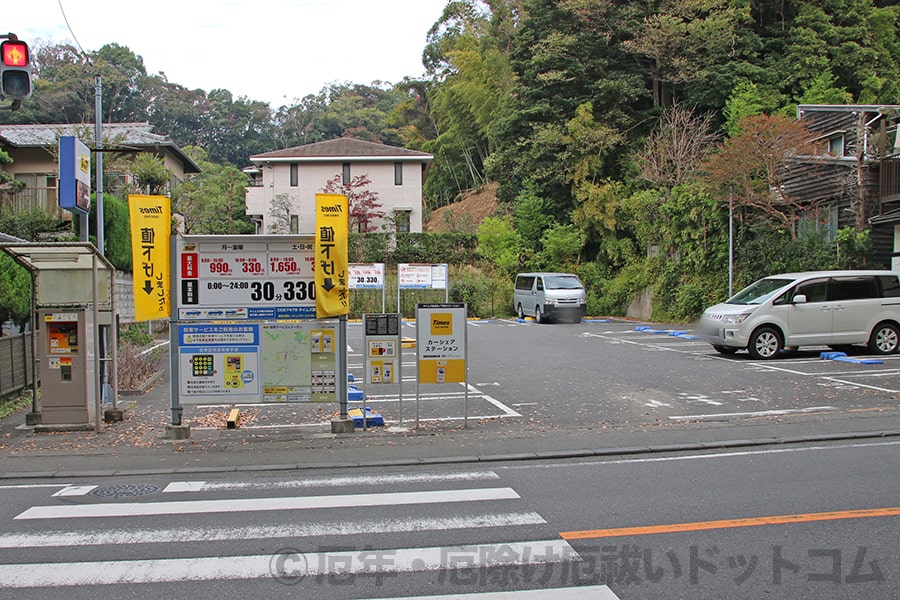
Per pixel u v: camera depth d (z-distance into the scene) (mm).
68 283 10000
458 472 7355
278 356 9242
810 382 12281
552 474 7164
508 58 42969
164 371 15297
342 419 9336
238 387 9188
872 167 20984
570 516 5746
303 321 9273
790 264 21016
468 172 59750
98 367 9539
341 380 9320
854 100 36188
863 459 7457
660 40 34000
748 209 23766
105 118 62531
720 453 7934
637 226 31859
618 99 35531
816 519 5539
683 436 8742
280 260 9203
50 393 9594
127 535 5457
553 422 9844
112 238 20688
